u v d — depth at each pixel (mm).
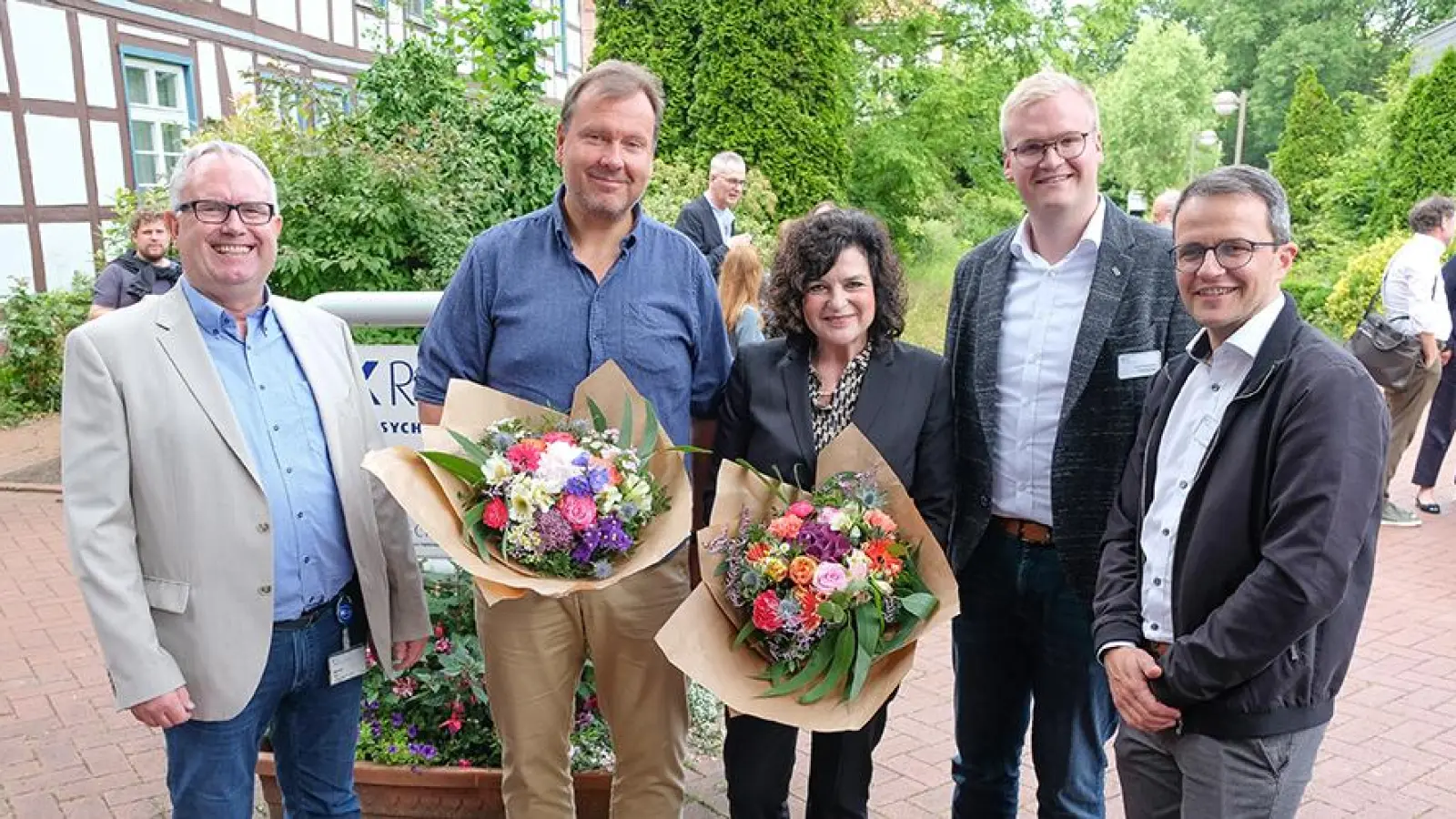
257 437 2195
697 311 2605
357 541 2336
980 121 15641
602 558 2268
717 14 10211
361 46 14703
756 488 2387
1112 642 2059
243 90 12102
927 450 2449
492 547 2252
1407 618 4949
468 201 6395
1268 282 1903
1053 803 2582
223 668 2117
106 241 9352
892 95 15836
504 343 2484
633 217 2566
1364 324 6316
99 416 2055
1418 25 42344
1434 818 3271
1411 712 3992
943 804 3346
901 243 15000
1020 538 2531
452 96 6953
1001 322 2555
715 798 3299
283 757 2455
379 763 3055
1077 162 2389
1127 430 2375
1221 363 1984
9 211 9156
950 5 15414
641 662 2533
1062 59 16016
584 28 20750
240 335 2229
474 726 3139
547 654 2459
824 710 2199
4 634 4699
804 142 10438
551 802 2549
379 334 5109
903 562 2293
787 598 2199
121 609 2023
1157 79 29281
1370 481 1775
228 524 2117
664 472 2426
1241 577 1901
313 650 2287
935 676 4355
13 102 9180
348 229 5895
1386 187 15453
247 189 2141
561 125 2459
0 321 9141
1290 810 1918
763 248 9180
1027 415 2488
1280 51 41562
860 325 2391
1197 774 1939
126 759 3600
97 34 10062
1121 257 2424
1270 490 1850
